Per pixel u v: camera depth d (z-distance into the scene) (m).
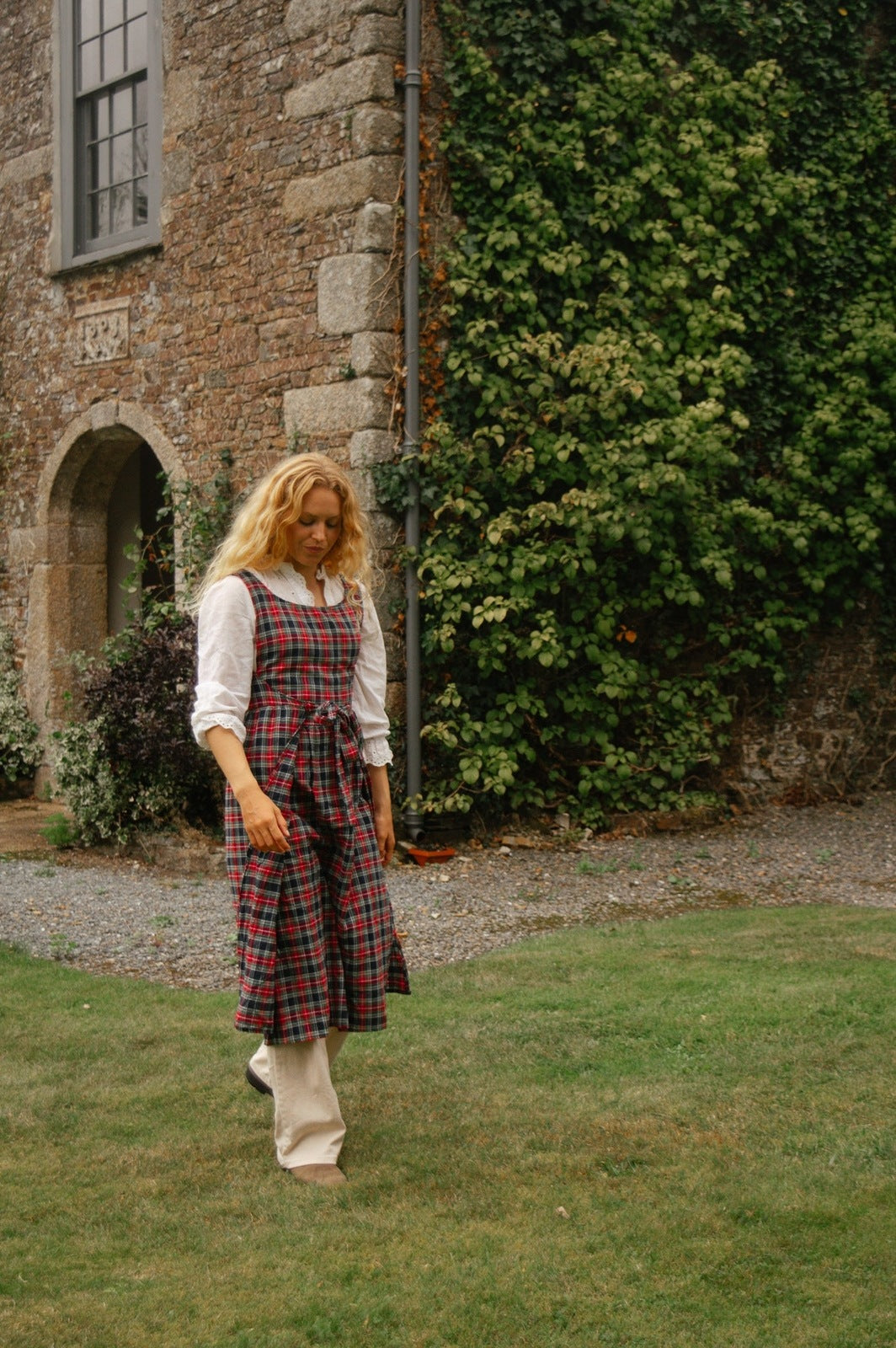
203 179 8.19
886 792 8.80
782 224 8.19
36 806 9.52
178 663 7.27
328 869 3.03
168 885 6.57
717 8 7.93
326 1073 3.02
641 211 7.77
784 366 8.21
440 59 7.27
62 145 9.43
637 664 7.52
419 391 7.18
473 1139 3.16
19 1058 3.84
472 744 7.30
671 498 7.36
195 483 8.32
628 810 7.71
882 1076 3.49
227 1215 2.81
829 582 8.45
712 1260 2.55
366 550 3.16
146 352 8.73
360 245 7.16
